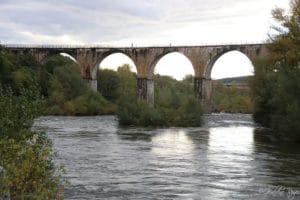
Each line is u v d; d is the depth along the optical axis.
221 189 18.95
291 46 45.44
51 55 101.56
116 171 23.19
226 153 30.73
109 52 99.69
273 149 33.31
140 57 98.25
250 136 44.50
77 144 35.47
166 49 95.94
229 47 89.31
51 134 44.12
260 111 56.25
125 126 56.53
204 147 34.34
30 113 14.65
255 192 18.36
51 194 11.19
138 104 60.03
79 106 82.38
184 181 20.66
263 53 85.19
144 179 21.08
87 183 19.98
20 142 12.02
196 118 59.16
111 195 17.75
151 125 56.88
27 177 10.92
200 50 92.62
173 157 28.58
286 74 41.91
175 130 51.47
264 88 52.38
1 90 15.76
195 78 93.75
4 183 10.36
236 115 94.00
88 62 100.62
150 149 32.75
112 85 107.25
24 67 83.94
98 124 59.28
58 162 25.95
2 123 13.68
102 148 33.06
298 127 37.62
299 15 45.09
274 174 22.50
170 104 101.50
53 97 83.12
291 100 39.81
